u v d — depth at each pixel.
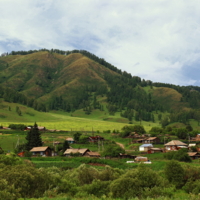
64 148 123.31
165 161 93.56
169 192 45.31
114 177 57.19
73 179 55.12
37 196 42.75
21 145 127.12
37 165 81.88
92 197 43.81
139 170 49.31
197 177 56.44
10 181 42.75
